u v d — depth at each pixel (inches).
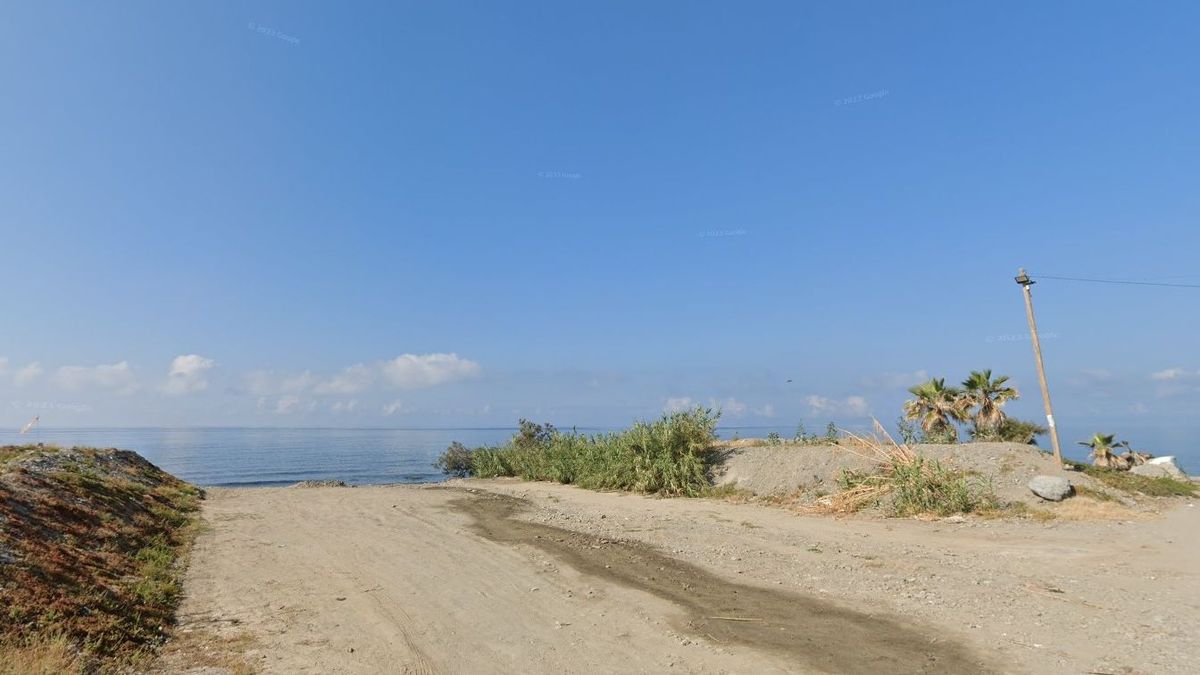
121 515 459.8
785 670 219.1
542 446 1192.2
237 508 655.8
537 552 430.6
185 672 221.0
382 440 6702.8
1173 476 871.7
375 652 240.7
